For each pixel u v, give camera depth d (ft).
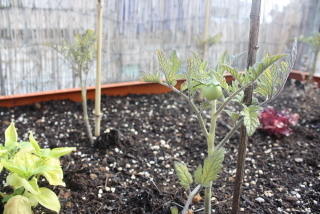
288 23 11.04
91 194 4.73
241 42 10.77
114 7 8.29
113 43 8.71
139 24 8.87
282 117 7.11
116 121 7.47
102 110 8.04
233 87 3.22
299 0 10.21
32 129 6.82
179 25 9.47
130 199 4.66
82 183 4.91
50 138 6.50
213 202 4.66
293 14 10.30
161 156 6.01
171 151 6.23
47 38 7.81
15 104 7.77
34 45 7.75
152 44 9.30
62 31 7.89
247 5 10.34
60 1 7.61
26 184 3.62
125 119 7.61
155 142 6.57
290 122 7.19
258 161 5.95
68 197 4.64
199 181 3.13
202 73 3.20
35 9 7.43
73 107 8.02
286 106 8.96
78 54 5.71
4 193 4.53
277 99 9.52
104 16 8.24
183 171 3.23
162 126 7.34
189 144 6.56
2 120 7.07
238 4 10.14
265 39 10.91
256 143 6.72
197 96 9.43
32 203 3.91
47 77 8.19
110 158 5.81
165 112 8.16
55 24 7.77
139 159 5.86
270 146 6.59
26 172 3.88
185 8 9.34
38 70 8.02
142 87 9.30
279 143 6.73
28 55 7.77
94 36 5.65
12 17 7.27
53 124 7.13
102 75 8.89
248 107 2.95
